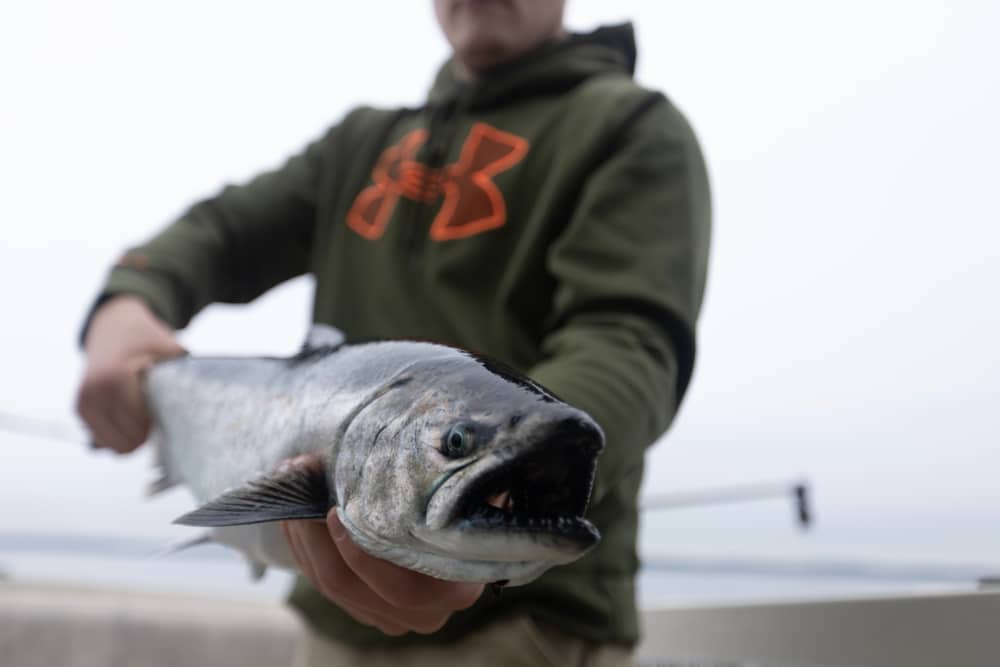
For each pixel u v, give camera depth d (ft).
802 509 3.14
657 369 2.03
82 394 2.83
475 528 1.36
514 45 3.02
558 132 2.74
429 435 1.48
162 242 3.18
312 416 1.85
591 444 1.35
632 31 3.25
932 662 2.52
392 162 3.09
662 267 2.30
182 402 2.64
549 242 2.56
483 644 2.24
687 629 3.51
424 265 2.76
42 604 4.38
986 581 2.67
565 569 2.27
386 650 2.38
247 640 4.53
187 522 1.60
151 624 4.47
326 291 3.03
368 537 1.55
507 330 2.52
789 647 3.00
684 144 2.60
